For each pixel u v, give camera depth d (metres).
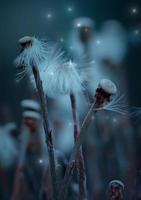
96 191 1.09
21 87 1.65
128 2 1.91
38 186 0.93
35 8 2.01
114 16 1.96
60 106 1.00
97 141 1.14
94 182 1.10
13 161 1.13
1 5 2.05
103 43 1.23
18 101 1.68
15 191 0.94
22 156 0.94
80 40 1.07
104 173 1.11
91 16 1.99
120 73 1.26
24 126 0.96
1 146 1.12
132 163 1.08
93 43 1.10
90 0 1.98
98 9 1.99
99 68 1.19
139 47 1.72
